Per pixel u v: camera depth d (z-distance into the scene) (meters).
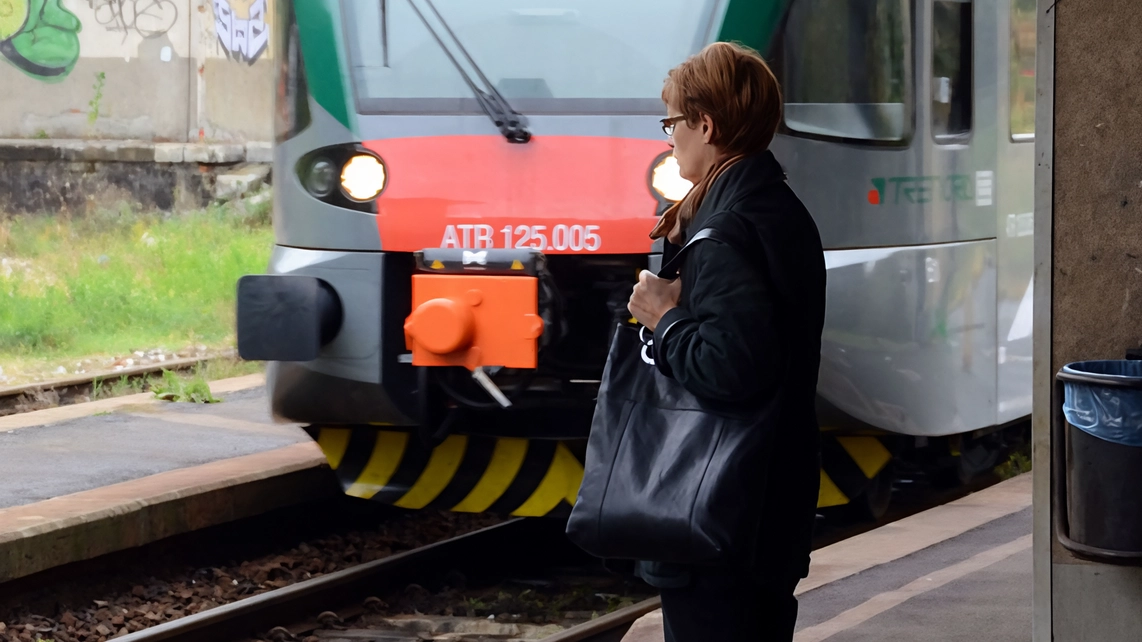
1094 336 8.74
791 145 14.02
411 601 15.36
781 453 6.65
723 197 6.70
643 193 13.85
